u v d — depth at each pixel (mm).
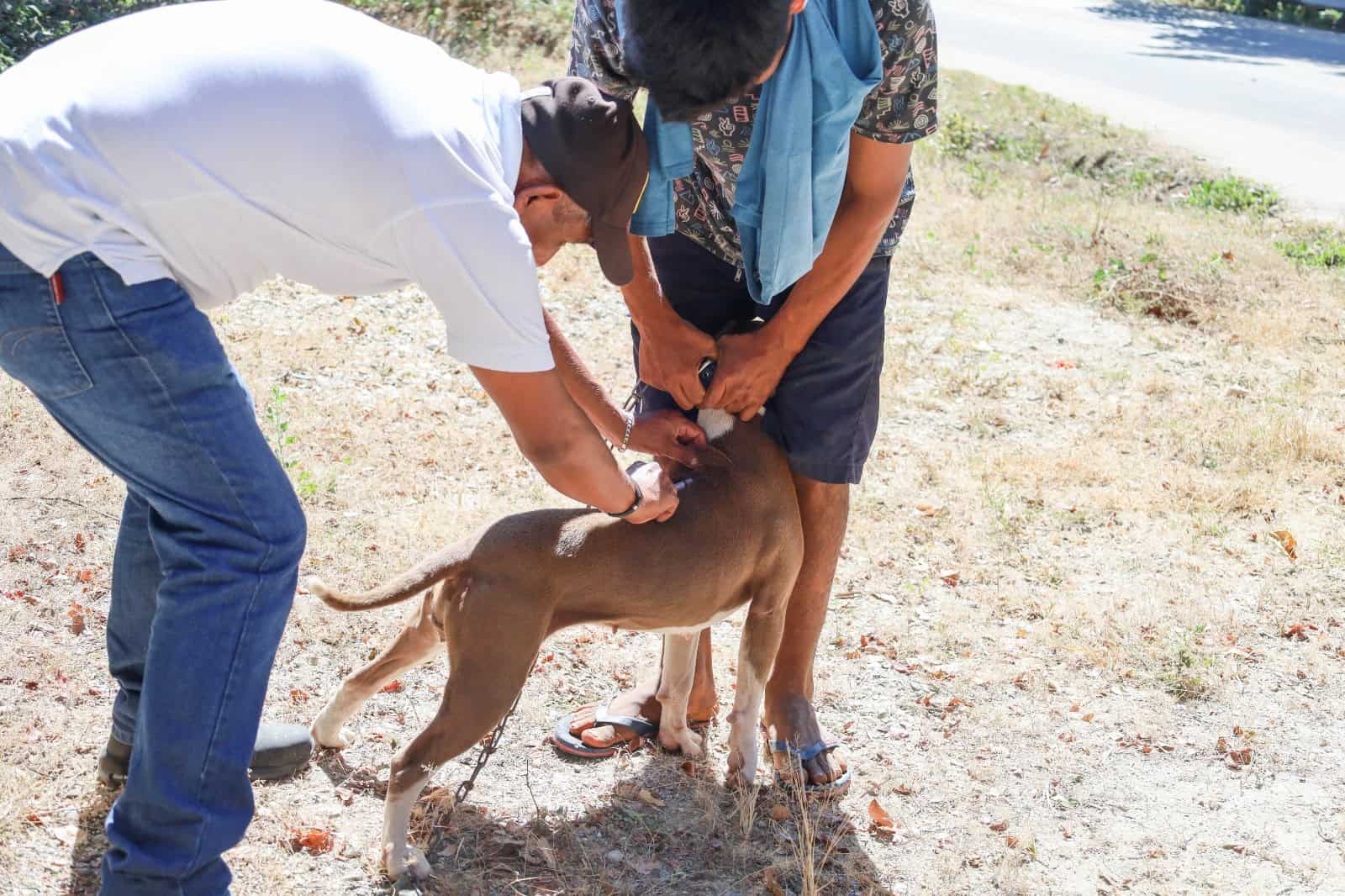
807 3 2834
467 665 2949
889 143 3100
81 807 3039
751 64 2520
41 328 2287
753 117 3031
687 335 3373
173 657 2430
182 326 2342
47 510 4344
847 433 3439
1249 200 11695
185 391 2350
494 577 2945
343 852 3051
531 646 2980
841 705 3949
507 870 3072
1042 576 4812
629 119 2625
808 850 3127
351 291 2459
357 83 2266
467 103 2395
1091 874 3289
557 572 2979
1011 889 3199
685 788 3475
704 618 3258
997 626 4461
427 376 6098
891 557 4859
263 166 2242
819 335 3383
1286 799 3662
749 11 2455
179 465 2385
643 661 4047
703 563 3137
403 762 2932
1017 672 4176
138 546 2812
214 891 2580
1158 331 7742
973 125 13633
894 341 7148
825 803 3465
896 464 5656
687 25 2455
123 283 2277
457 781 3396
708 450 3330
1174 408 6508
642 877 3109
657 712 3686
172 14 2373
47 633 3723
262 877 2924
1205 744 3895
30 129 2211
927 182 10844
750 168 3021
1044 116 14578
